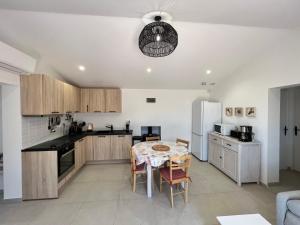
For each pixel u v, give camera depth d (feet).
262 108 10.82
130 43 9.53
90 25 8.08
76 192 9.99
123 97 17.10
